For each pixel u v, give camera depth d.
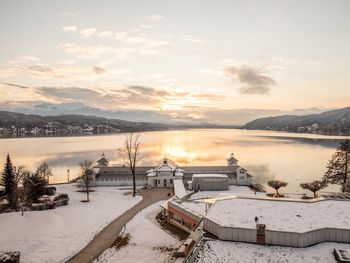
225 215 40.56
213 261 31.73
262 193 86.12
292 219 38.66
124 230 54.44
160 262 41.75
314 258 31.94
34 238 49.69
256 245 35.16
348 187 80.44
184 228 53.25
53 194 83.69
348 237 35.25
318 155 198.12
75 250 45.66
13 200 69.38
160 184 98.50
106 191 92.81
